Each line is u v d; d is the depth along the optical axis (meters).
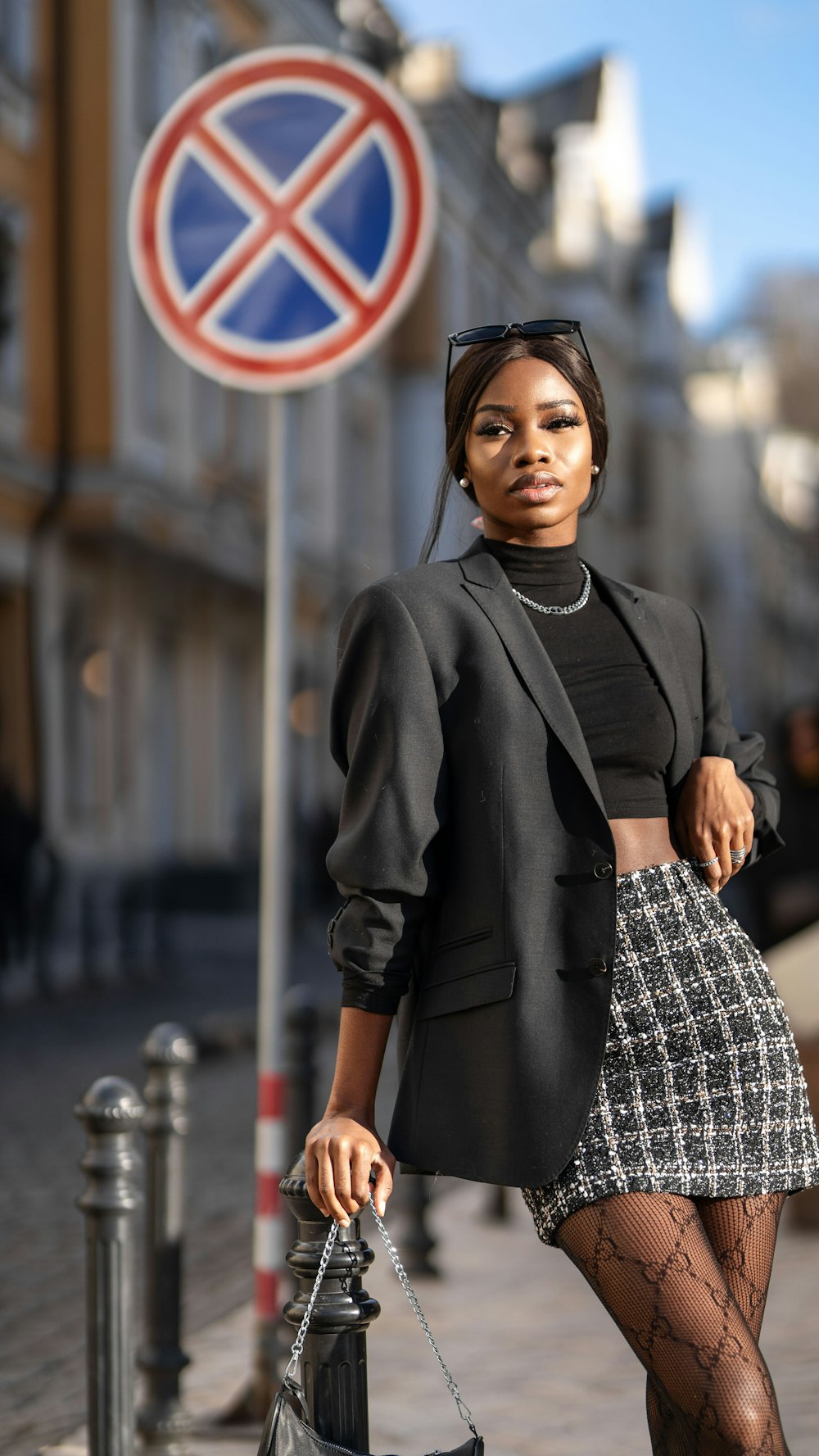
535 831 2.26
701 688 2.52
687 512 55.06
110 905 20.89
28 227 20.52
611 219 49.16
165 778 24.95
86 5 21.03
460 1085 2.26
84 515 21.11
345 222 4.36
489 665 2.31
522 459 2.40
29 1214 7.01
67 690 21.97
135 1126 3.33
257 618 27.86
